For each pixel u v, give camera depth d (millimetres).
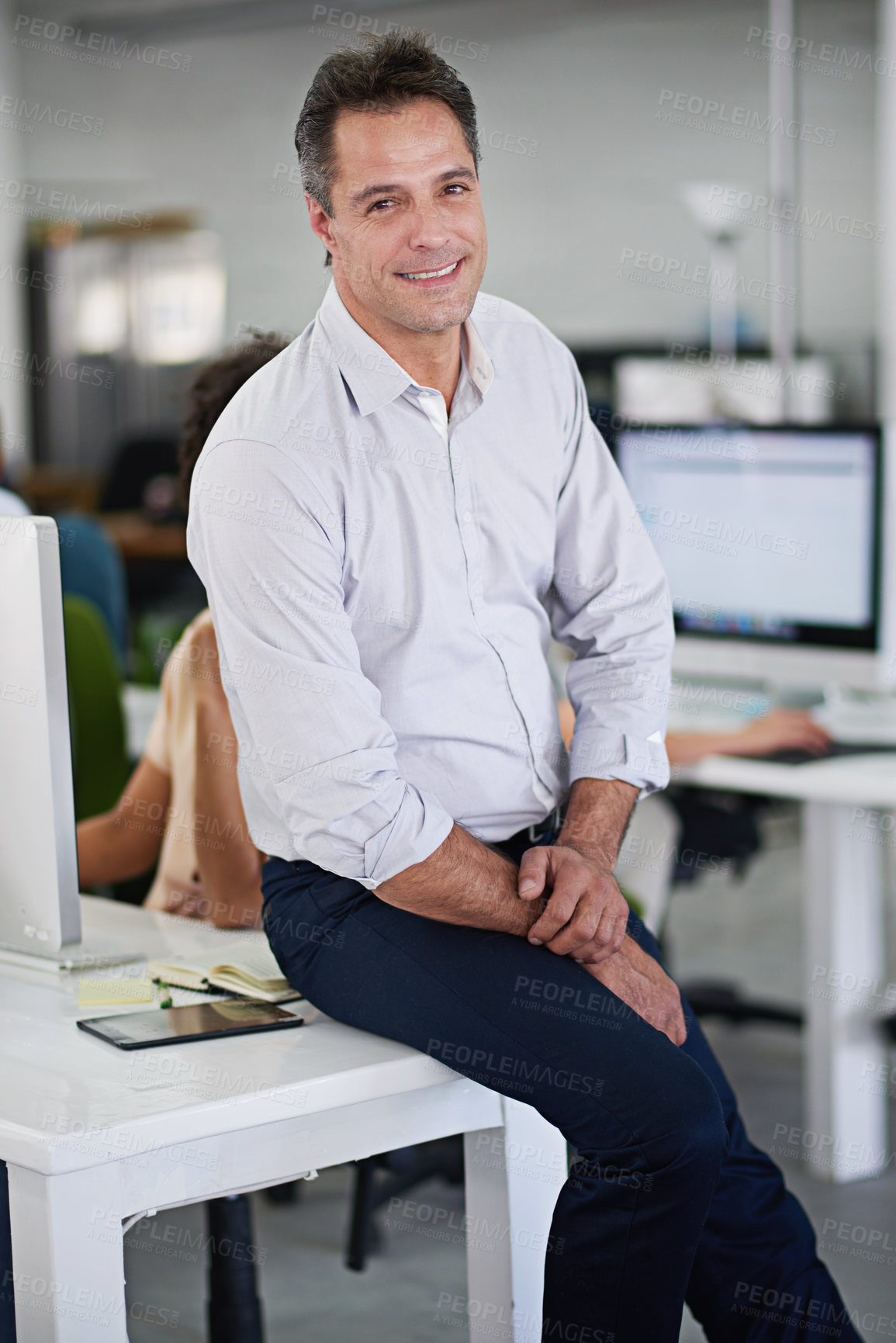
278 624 1413
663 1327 1339
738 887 5109
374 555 1498
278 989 1559
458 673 1554
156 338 8461
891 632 2934
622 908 1437
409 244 1432
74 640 2648
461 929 1434
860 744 2820
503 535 1592
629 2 7199
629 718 1633
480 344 1572
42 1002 1546
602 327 7441
